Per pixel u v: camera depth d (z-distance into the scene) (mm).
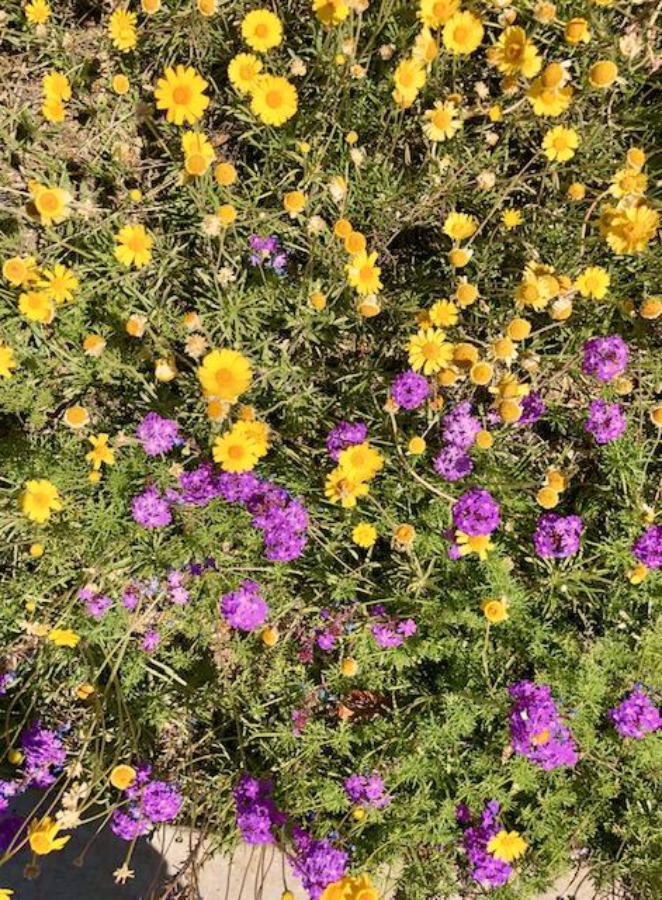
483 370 574
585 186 662
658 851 656
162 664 686
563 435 705
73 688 684
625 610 666
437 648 659
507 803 647
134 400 688
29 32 667
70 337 658
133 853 698
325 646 661
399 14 640
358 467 586
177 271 677
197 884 688
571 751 594
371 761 665
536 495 642
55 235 610
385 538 685
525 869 657
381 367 697
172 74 560
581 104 649
